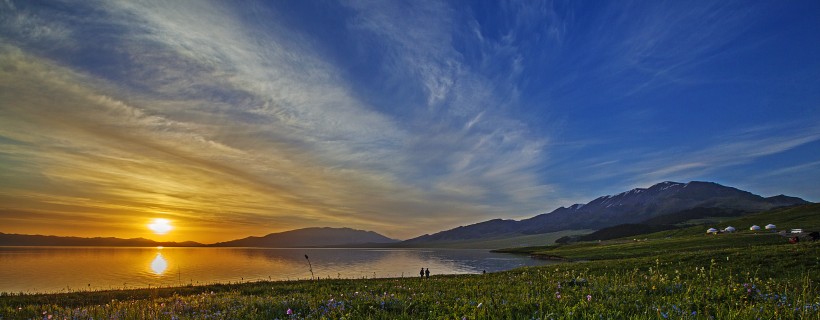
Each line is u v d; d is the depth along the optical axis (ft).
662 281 46.03
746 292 37.45
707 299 33.99
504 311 30.76
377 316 33.37
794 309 26.89
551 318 27.48
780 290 40.09
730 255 116.78
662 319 25.21
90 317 41.34
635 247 374.63
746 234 361.51
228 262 566.77
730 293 37.96
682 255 130.00
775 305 28.63
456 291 51.08
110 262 535.60
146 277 293.23
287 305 41.06
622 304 31.76
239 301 47.85
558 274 78.64
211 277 297.12
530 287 51.08
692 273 85.66
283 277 295.89
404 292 56.49
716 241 326.85
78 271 360.69
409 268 425.28
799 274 83.30
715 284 44.91
